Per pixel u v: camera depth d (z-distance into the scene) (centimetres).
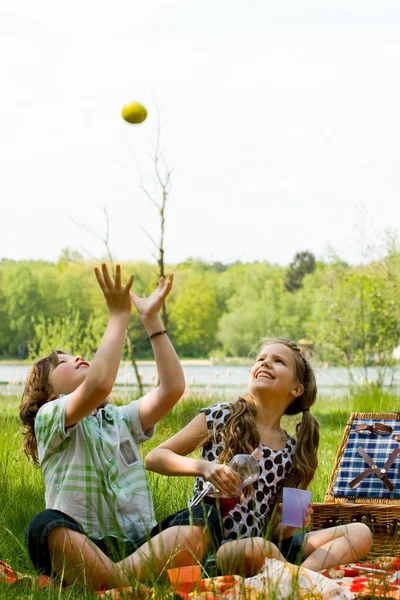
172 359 376
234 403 402
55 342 2447
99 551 331
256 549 336
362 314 1424
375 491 436
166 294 375
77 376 377
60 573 332
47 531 331
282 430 414
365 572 352
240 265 6144
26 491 506
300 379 411
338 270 1523
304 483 403
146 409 378
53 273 5812
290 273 6194
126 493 361
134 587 296
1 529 413
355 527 375
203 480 387
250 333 5934
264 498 390
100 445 361
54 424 349
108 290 352
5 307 5831
